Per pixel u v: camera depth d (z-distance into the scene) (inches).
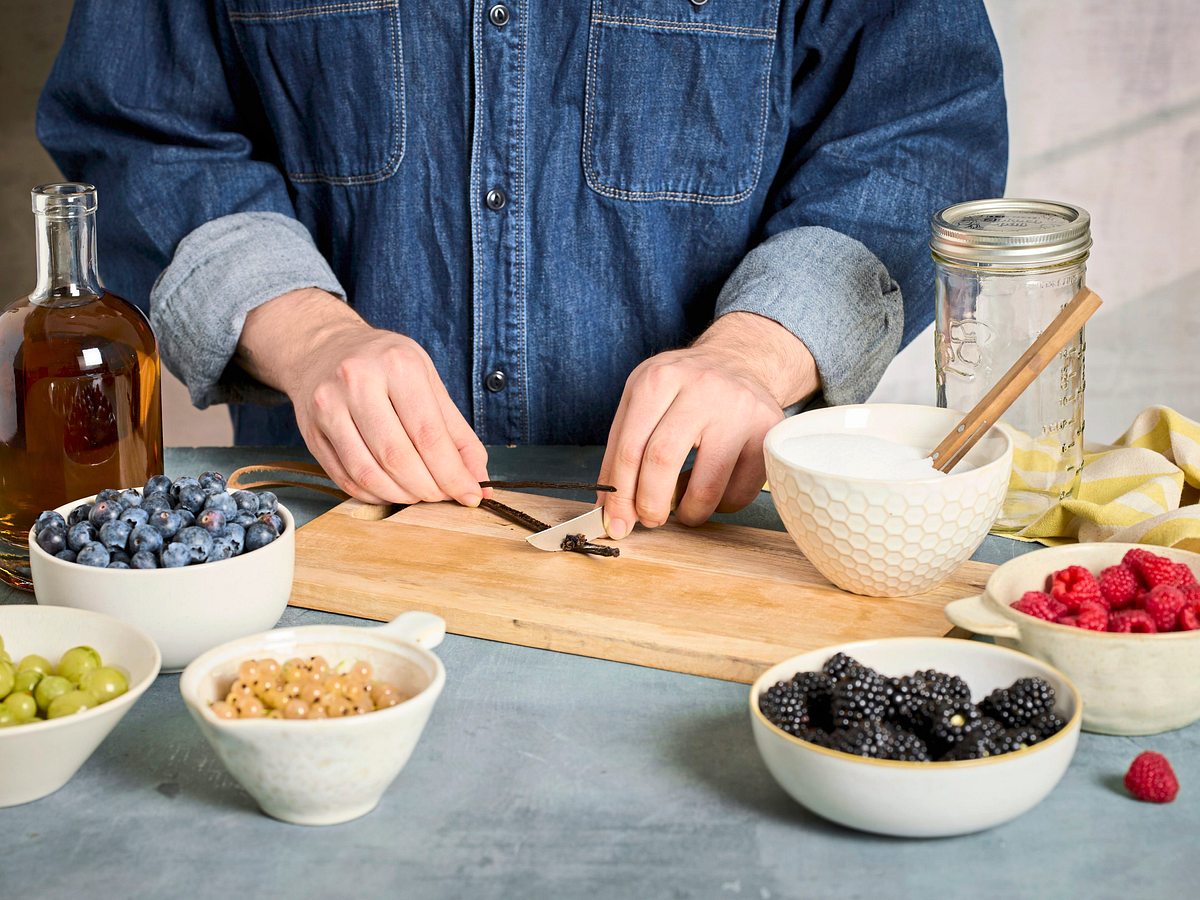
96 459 42.5
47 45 131.0
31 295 43.7
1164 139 120.7
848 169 57.2
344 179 62.0
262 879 28.5
